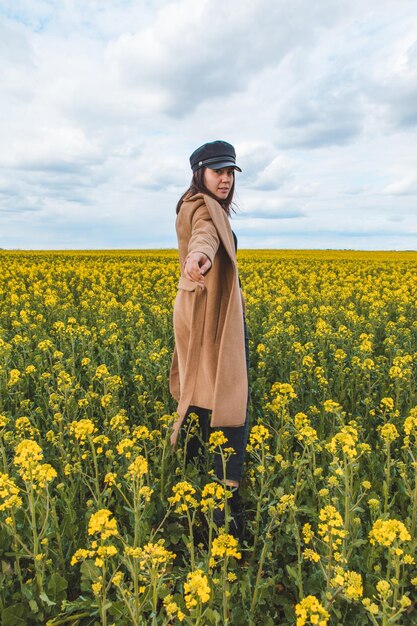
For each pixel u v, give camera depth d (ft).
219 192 9.66
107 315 25.68
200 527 10.05
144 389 15.90
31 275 46.60
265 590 7.85
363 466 11.75
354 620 7.45
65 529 8.93
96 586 6.55
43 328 24.84
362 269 62.23
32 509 7.58
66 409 13.12
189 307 9.96
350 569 8.27
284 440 11.52
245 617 7.40
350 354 19.95
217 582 6.88
